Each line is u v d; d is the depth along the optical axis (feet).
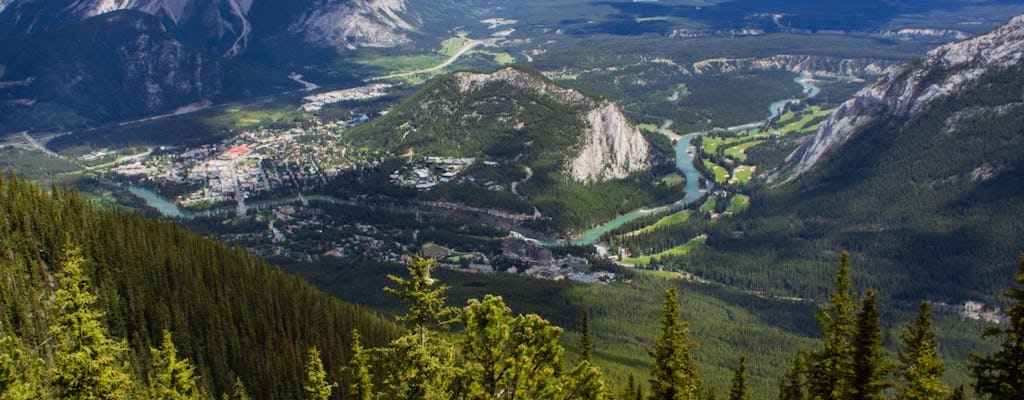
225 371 566.36
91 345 267.59
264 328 598.75
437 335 252.42
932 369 259.60
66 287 277.64
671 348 301.84
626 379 561.02
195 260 645.51
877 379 261.85
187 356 555.69
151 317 570.46
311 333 591.37
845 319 281.13
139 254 619.26
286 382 556.51
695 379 326.65
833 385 284.20
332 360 558.56
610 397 271.90
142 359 518.37
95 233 617.21
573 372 239.09
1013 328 226.99
